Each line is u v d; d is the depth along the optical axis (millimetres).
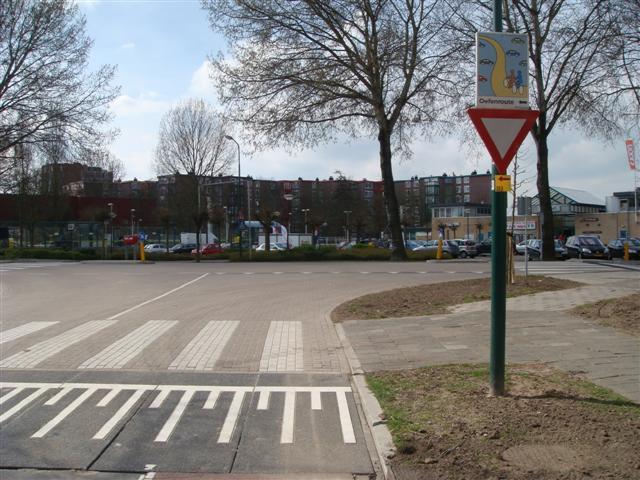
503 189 5484
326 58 30297
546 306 11367
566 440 4375
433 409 5277
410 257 35969
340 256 37625
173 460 4465
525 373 6375
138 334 9812
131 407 5762
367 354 7871
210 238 75938
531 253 38281
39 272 26047
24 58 31234
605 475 3803
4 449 4672
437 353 7781
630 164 35000
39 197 56812
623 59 18625
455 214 94000
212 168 58438
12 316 12148
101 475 4215
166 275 23484
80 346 8797
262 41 29719
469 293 13555
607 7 19188
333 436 4957
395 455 4312
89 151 32469
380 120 31375
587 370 6465
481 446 4363
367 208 97625
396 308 11953
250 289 17406
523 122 5539
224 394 6203
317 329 10219
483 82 5527
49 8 31156
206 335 9680
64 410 5668
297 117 30188
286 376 6980
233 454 4578
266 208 52656
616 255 41312
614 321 9453
